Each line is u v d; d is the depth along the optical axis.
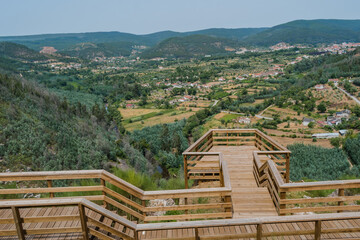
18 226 3.09
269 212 4.47
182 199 5.73
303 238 3.57
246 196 5.03
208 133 7.68
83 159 27.66
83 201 3.04
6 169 19.97
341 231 3.31
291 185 3.88
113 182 3.76
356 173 25.45
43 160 23.02
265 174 5.33
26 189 3.74
